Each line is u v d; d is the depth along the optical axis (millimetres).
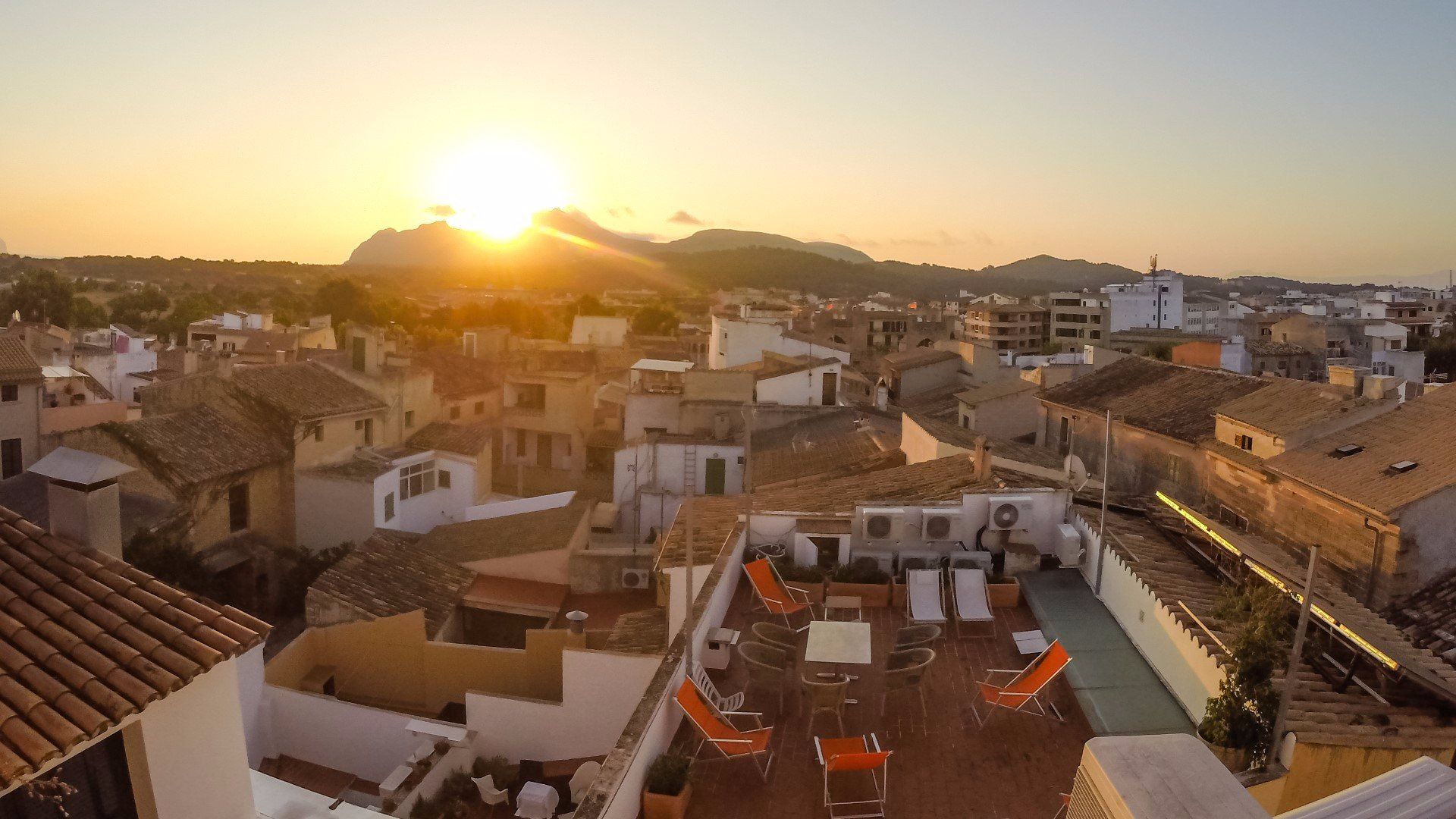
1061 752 12031
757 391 44844
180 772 9133
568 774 16969
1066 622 15281
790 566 17359
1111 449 36625
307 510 35094
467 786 16484
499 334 68062
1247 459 28000
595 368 55062
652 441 37594
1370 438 25000
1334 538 23234
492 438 51094
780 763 11727
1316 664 13414
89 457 10266
